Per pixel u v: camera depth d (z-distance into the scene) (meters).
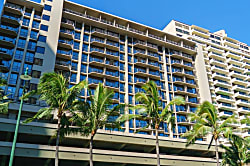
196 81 66.00
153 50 62.66
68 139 35.81
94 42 54.62
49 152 32.09
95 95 25.12
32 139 36.00
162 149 44.28
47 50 45.97
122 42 59.69
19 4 50.16
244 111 73.88
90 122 24.48
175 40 69.56
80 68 50.75
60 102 23.12
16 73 43.44
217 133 28.94
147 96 26.08
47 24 48.72
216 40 89.06
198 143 46.00
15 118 38.50
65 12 53.72
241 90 79.62
